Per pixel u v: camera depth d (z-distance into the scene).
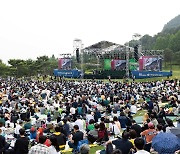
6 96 39.03
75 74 93.00
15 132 18.45
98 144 17.28
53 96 39.22
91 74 91.81
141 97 39.00
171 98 32.84
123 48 88.62
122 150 10.96
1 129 17.31
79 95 38.06
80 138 15.53
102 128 17.48
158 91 44.06
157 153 10.84
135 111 30.69
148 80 80.75
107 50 90.19
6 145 14.34
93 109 28.92
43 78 106.62
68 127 19.22
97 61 106.88
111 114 26.67
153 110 25.53
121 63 91.38
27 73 141.88
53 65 145.12
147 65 82.81
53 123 21.89
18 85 61.50
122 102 32.09
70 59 97.00
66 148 16.42
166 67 157.88
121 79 87.69
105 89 48.62
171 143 10.00
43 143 10.85
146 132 13.76
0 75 140.00
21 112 26.41
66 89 48.81
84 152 10.06
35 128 19.14
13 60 142.88
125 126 20.84
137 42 90.81
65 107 29.59
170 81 63.53
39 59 147.50
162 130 13.98
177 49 194.75
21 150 12.91
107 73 90.25
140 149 9.46
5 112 24.16
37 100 36.00
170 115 28.53
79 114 26.23
